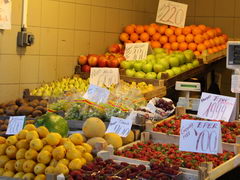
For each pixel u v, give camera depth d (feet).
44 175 9.23
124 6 22.17
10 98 17.01
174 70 18.69
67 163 9.23
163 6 22.31
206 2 23.41
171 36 21.57
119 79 18.17
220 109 11.82
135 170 9.15
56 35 18.74
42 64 18.20
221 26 23.08
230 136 11.40
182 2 24.00
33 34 17.69
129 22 22.58
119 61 19.54
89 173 8.82
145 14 23.56
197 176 8.97
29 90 17.49
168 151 10.64
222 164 9.71
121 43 22.12
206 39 21.12
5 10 16.35
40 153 9.36
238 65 13.20
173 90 19.97
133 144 11.35
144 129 12.46
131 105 13.16
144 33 21.90
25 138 9.98
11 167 9.74
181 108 13.61
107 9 21.21
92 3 20.35
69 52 19.44
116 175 8.83
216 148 9.33
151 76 18.25
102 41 21.12
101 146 10.25
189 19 23.94
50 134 9.67
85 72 19.57
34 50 17.81
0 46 16.46
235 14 22.68
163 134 11.87
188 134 9.66
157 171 8.93
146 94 16.03
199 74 21.48
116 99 13.14
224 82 22.84
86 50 20.30
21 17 17.07
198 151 9.48
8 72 16.85
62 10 18.89
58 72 18.99
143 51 20.12
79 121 12.67
